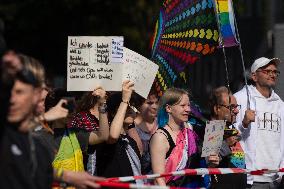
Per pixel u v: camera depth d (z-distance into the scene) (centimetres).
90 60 1186
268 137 1503
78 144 1127
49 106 1103
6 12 4778
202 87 5784
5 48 795
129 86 1181
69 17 4859
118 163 1181
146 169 1245
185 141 1200
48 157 872
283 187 1512
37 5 4788
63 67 5025
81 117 1196
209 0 1419
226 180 1326
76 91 1205
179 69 1458
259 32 5516
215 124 1202
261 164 1491
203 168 1181
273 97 1531
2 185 798
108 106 1220
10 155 803
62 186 948
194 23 1440
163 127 1201
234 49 5491
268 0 5281
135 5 4756
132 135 1421
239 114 1502
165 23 1498
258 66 1514
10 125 819
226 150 1338
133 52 1234
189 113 1270
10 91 788
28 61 881
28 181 812
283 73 1900
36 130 1012
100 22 4834
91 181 918
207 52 1427
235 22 1423
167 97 1202
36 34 4941
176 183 1184
